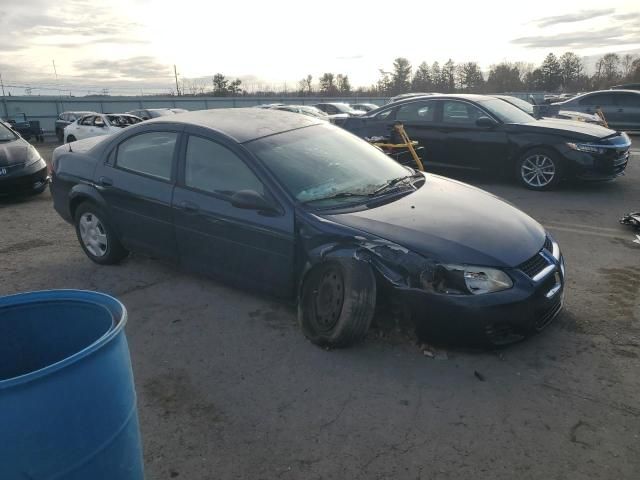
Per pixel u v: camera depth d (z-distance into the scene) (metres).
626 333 3.58
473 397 2.92
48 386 1.37
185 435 2.68
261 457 2.51
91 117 19.23
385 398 2.93
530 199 7.74
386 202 3.80
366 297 3.19
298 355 3.39
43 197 8.67
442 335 3.20
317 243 3.45
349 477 2.37
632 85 22.00
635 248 5.40
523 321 3.18
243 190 3.74
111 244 4.92
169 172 4.31
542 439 2.59
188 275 4.80
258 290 3.91
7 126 8.94
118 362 1.57
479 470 2.40
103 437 1.52
